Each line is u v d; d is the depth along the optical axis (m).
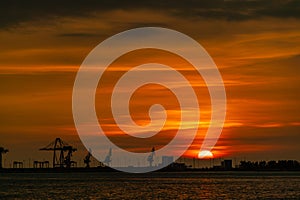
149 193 168.88
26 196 158.00
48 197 154.75
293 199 147.38
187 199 147.75
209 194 164.50
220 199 147.75
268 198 150.25
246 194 164.88
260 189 190.50
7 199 149.12
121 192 173.75
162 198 150.50
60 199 148.75
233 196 157.00
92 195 161.00
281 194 164.25
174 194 164.25
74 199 148.38
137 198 150.62
